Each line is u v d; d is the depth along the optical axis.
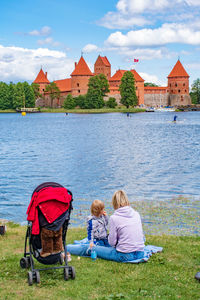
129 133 55.31
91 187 18.39
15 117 122.44
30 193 17.58
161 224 11.31
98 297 5.46
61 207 6.07
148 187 18.11
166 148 35.75
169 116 113.50
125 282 6.02
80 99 151.38
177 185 18.45
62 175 21.98
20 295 5.58
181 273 6.40
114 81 173.25
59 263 7.04
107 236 7.53
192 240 8.98
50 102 178.12
